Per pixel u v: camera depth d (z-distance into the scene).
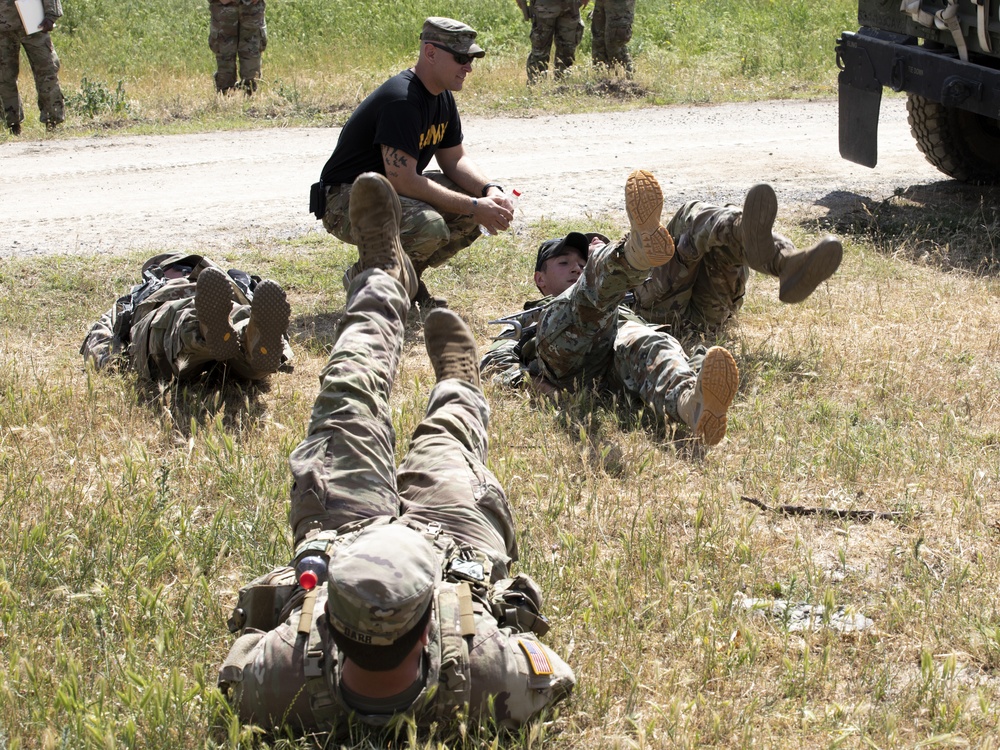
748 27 18.50
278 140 12.23
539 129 12.62
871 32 9.08
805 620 3.45
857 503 4.23
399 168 6.20
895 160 11.08
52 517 3.88
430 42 6.18
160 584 3.54
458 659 2.64
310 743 2.71
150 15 19.70
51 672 3.03
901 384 5.32
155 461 4.50
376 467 3.18
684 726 2.87
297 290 7.14
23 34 12.47
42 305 6.75
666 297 5.93
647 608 3.40
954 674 3.04
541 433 4.80
